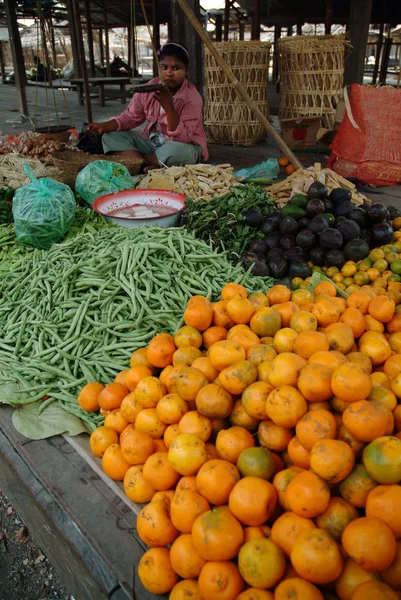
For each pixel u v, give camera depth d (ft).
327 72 20.26
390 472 3.85
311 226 9.96
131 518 4.94
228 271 7.99
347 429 4.40
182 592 3.96
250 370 5.02
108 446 5.47
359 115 16.43
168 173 14.23
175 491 4.61
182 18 22.53
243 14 50.70
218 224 10.52
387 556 3.50
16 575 7.54
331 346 5.58
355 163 16.51
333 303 6.18
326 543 3.63
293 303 6.38
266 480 4.40
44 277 8.00
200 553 3.91
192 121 16.89
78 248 8.63
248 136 22.99
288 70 21.02
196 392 5.13
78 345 6.95
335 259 9.54
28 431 6.03
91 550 4.85
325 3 38.75
